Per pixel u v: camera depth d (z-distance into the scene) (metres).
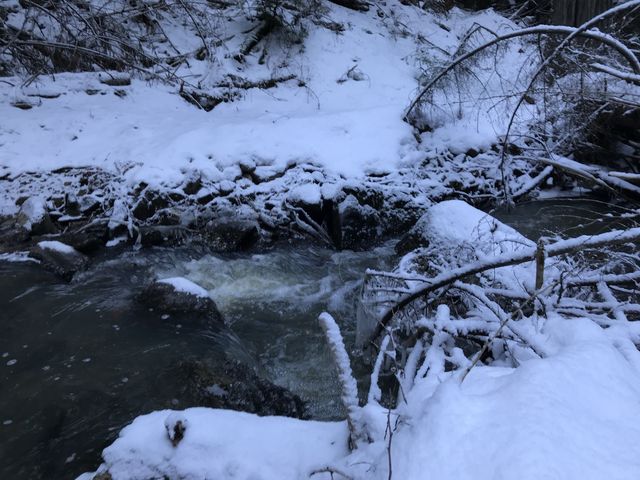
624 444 1.61
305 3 10.80
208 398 3.56
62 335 4.48
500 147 8.89
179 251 6.39
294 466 2.25
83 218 6.57
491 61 9.90
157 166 7.03
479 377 2.31
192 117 8.63
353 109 9.32
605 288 3.39
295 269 6.26
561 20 10.00
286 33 10.75
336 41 11.20
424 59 10.61
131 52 9.33
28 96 8.15
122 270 5.86
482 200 8.11
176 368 3.98
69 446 3.25
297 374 4.37
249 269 6.18
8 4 9.39
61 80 8.69
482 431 1.69
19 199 6.54
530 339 2.65
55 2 8.91
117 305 5.00
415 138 8.81
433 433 1.73
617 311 3.14
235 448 2.36
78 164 7.06
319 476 2.16
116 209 6.61
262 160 7.52
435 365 2.89
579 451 1.55
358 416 2.24
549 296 3.41
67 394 3.73
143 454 2.40
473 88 9.50
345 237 6.84
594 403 1.84
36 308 4.90
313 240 6.96
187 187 6.90
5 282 5.29
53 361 4.12
